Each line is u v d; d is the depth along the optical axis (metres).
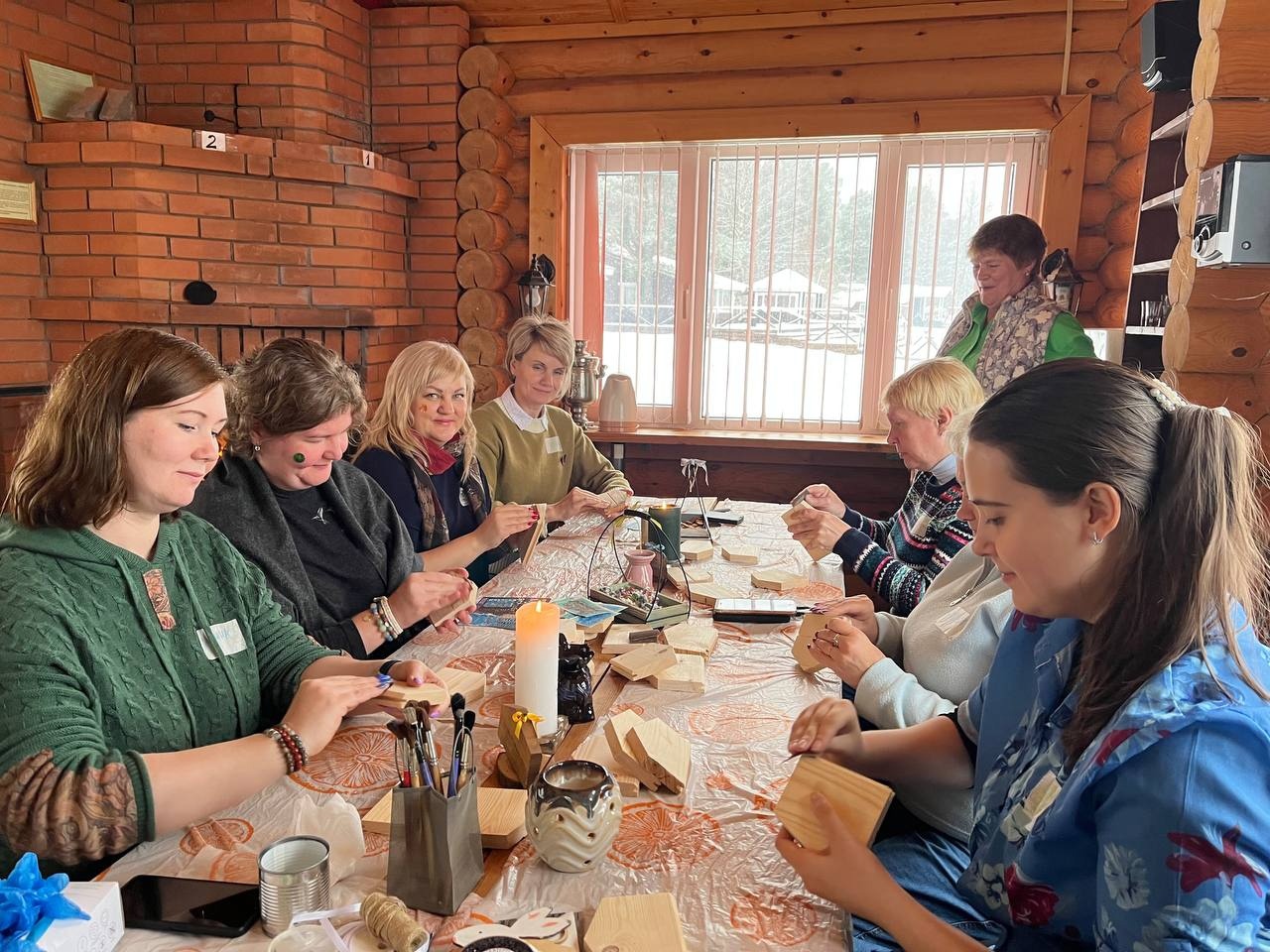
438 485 2.45
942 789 1.36
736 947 0.88
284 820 1.09
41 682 1.02
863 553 2.10
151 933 0.88
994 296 3.30
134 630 1.16
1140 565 0.82
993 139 3.96
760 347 4.33
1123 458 0.81
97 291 3.80
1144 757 0.74
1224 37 2.31
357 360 4.23
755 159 4.18
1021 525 0.85
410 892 0.92
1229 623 0.79
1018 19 3.82
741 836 1.08
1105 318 3.90
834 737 1.18
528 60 4.29
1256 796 0.71
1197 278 2.43
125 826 0.98
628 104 4.22
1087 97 3.78
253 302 3.98
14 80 3.66
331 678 1.18
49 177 3.77
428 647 1.69
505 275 4.45
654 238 4.35
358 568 1.86
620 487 3.14
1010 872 0.93
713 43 4.09
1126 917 0.72
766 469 4.33
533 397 3.03
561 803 0.98
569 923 0.88
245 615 1.37
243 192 3.90
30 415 3.70
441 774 0.97
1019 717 1.06
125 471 1.11
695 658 1.60
